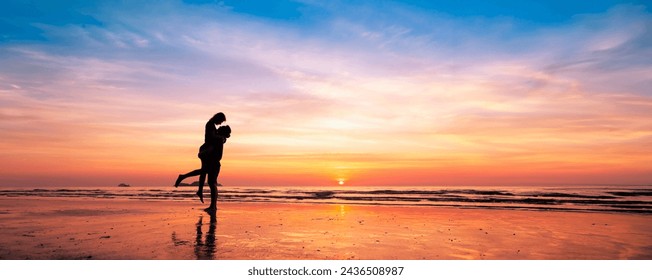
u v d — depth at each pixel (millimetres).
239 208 10984
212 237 5559
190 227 6531
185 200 15172
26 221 7184
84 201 13727
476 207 12648
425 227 6961
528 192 30594
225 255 4434
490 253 4738
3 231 5930
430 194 26531
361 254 4582
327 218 8367
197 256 4375
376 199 18359
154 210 9656
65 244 4902
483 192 30844
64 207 10500
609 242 5516
